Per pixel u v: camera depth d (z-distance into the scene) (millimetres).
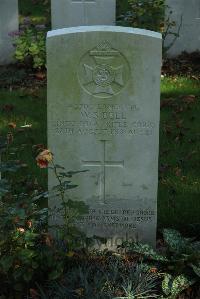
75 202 4855
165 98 8469
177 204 5957
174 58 10414
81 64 4969
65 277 4742
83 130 5121
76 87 5020
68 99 5047
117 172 5219
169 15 10305
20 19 12805
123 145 5152
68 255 4699
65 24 10344
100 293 4559
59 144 5156
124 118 5090
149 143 5141
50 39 4918
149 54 4934
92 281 4773
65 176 4812
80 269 4684
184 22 10344
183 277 4785
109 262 5016
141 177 5223
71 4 10250
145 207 5293
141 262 4871
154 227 5340
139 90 5020
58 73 4988
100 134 5129
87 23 10336
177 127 7594
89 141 5148
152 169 5199
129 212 5312
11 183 6031
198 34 10398
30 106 8305
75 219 5164
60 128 5117
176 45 10438
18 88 9078
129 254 5160
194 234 5621
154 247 5379
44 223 5301
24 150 6988
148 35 4895
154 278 4812
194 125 7703
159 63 4949
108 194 5270
